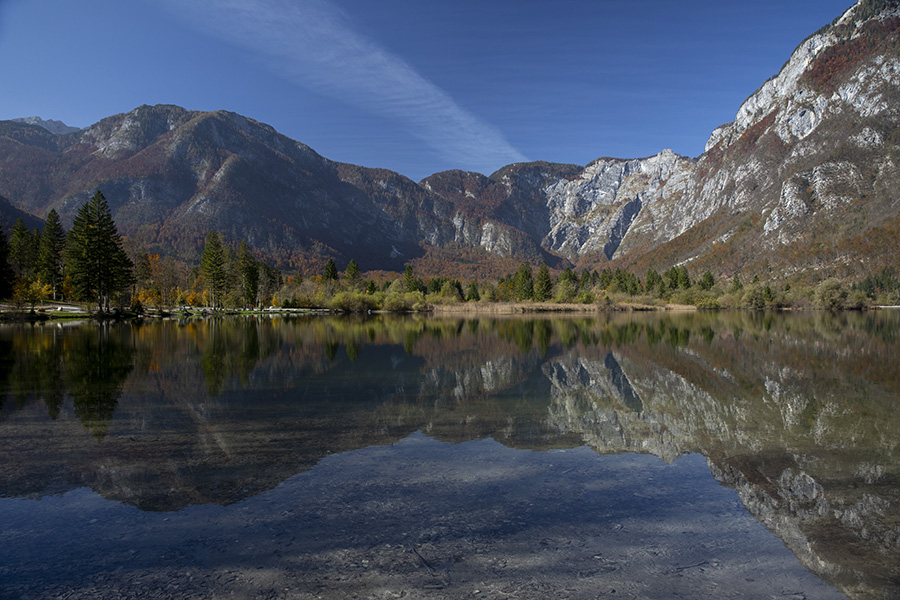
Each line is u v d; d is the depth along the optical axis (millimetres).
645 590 4457
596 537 5465
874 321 52844
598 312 82375
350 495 6562
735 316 66688
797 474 7535
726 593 4441
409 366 19672
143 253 80750
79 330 38219
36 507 6160
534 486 6957
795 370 18531
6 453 8258
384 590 4402
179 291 90000
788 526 5785
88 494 6574
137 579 4586
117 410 11578
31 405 12055
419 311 84125
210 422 10445
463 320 60500
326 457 8180
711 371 18359
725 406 12445
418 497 6520
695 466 7887
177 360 20812
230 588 4430
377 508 6156
